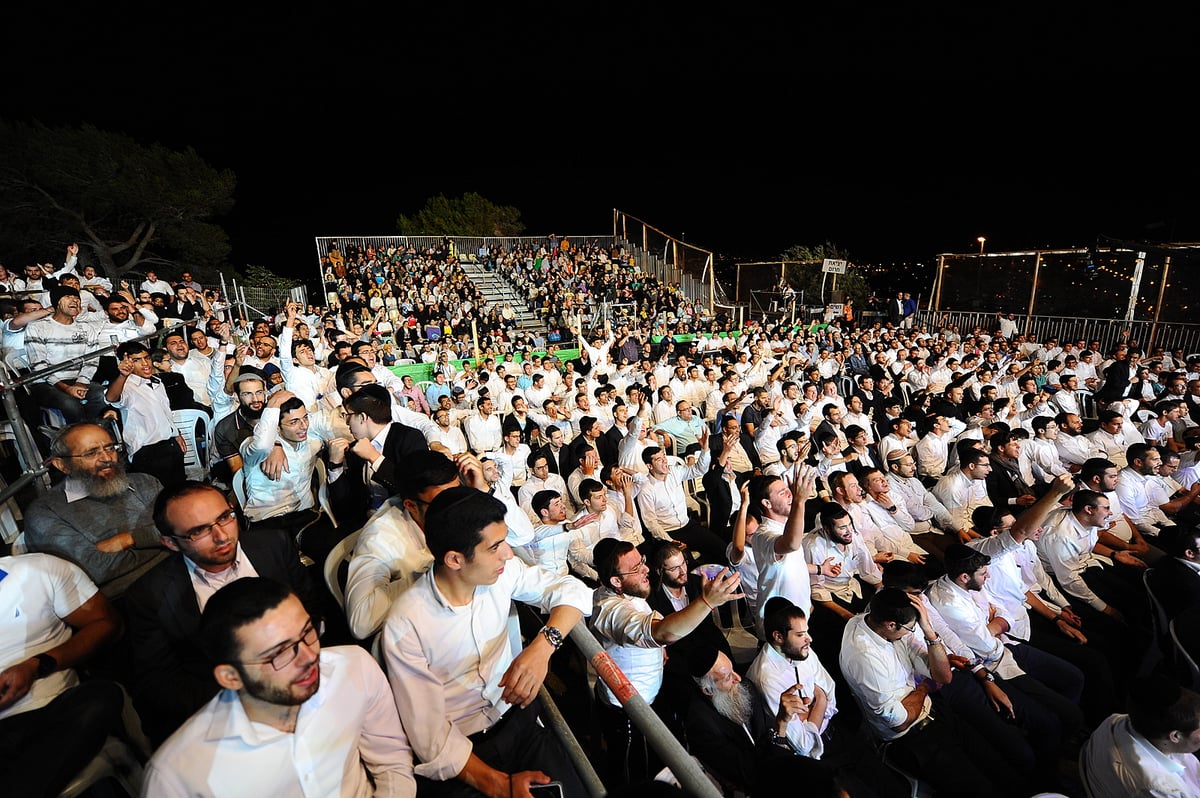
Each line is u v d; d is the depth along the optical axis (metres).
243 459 3.84
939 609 4.29
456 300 21.53
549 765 2.22
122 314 5.82
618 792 1.66
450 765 1.99
